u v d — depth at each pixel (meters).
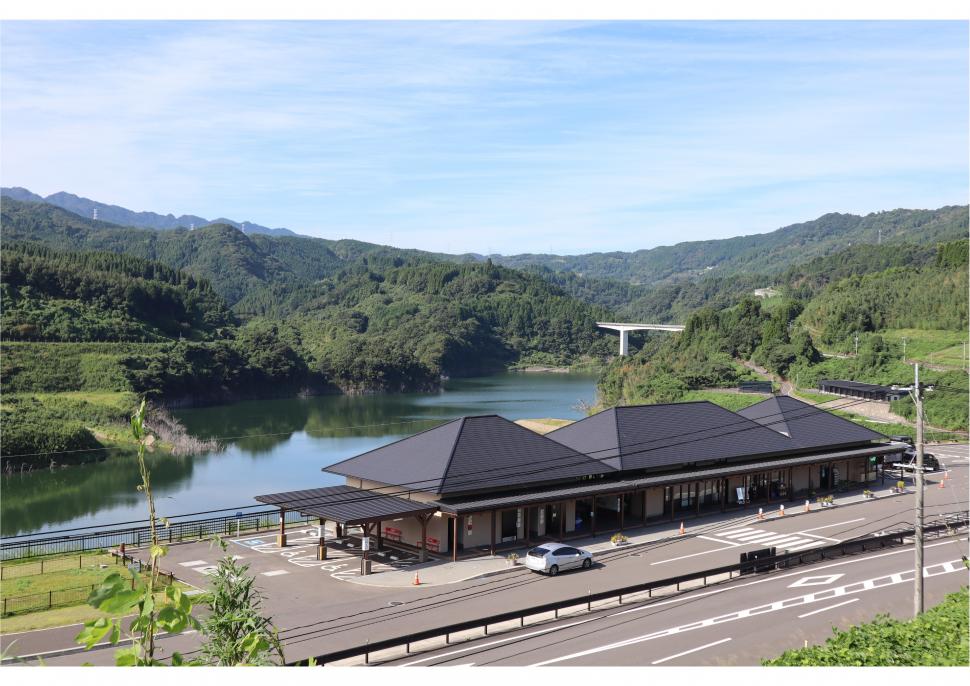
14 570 36.16
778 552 39.16
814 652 18.00
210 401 136.12
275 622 28.52
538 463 42.72
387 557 38.19
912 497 53.28
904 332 122.69
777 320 132.50
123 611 5.96
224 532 43.56
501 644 26.09
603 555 38.88
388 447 44.16
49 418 93.06
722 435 51.91
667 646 25.72
